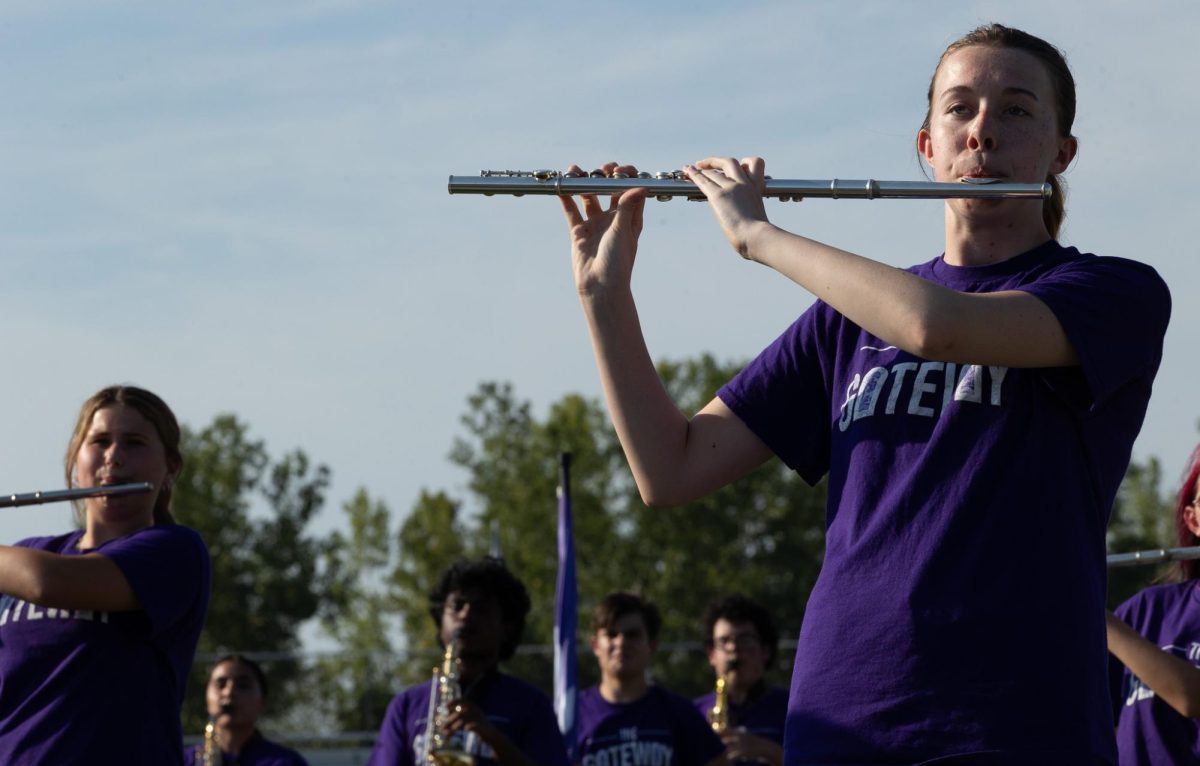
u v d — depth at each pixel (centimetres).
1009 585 396
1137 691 707
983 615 394
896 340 400
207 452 6138
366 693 2827
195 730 4391
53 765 624
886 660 400
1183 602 725
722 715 1257
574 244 504
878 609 405
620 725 1209
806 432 467
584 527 6275
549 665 3738
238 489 6100
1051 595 396
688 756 1204
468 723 928
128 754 638
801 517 6238
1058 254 441
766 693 1268
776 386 469
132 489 658
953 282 443
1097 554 417
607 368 485
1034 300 405
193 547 677
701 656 5047
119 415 701
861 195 452
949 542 402
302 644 6291
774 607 6053
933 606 398
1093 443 419
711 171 465
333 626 6412
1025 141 444
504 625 989
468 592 981
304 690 3022
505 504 6431
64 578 633
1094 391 404
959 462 410
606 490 6575
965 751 388
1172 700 664
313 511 6162
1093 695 397
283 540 6044
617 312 489
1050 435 410
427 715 988
